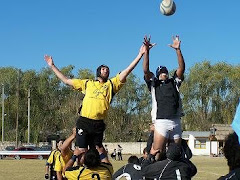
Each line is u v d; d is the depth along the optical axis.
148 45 8.73
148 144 9.17
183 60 8.80
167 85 8.59
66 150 12.69
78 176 8.00
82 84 9.10
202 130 79.19
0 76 80.12
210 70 78.38
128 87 79.06
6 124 79.31
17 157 56.75
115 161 48.97
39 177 27.41
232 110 77.25
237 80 76.75
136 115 80.69
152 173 7.43
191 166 7.64
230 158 5.16
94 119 8.84
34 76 81.56
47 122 81.44
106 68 9.02
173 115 8.47
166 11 8.52
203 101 79.12
